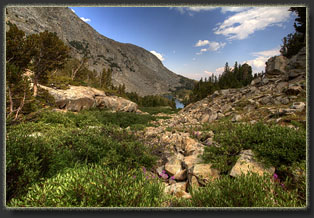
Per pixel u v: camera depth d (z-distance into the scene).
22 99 7.83
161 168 4.30
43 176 2.65
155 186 2.52
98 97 19.17
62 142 3.98
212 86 41.12
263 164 3.01
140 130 9.78
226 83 45.75
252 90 16.36
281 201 1.90
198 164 3.58
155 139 6.88
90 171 2.40
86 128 5.15
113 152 3.73
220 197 2.01
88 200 1.85
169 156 5.12
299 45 19.12
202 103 25.27
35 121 7.74
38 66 12.73
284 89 11.98
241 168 2.97
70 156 3.44
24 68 10.87
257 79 20.16
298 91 10.09
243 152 3.44
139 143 4.66
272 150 3.00
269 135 3.43
